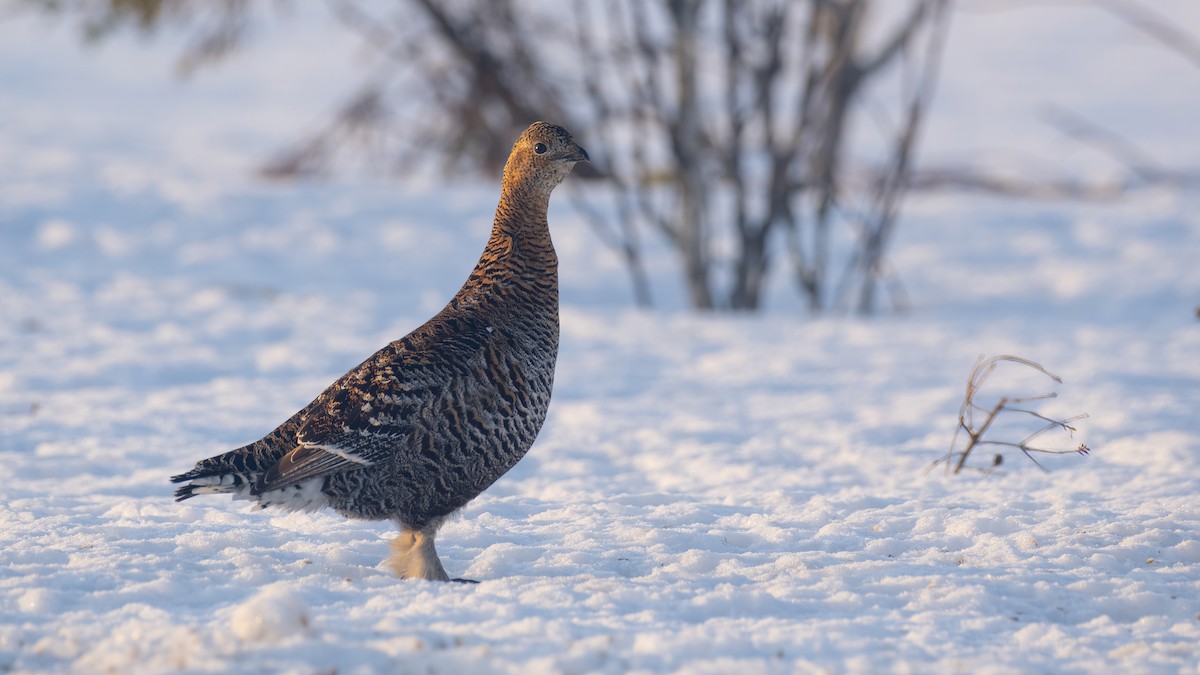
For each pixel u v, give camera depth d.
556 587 9.35
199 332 25.78
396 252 37.94
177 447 16.17
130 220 38.94
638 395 21.31
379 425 9.41
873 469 15.46
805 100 32.62
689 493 13.98
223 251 36.12
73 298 28.55
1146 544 11.15
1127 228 44.38
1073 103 93.44
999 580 9.92
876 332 29.28
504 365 9.75
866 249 33.75
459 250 38.69
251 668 7.34
